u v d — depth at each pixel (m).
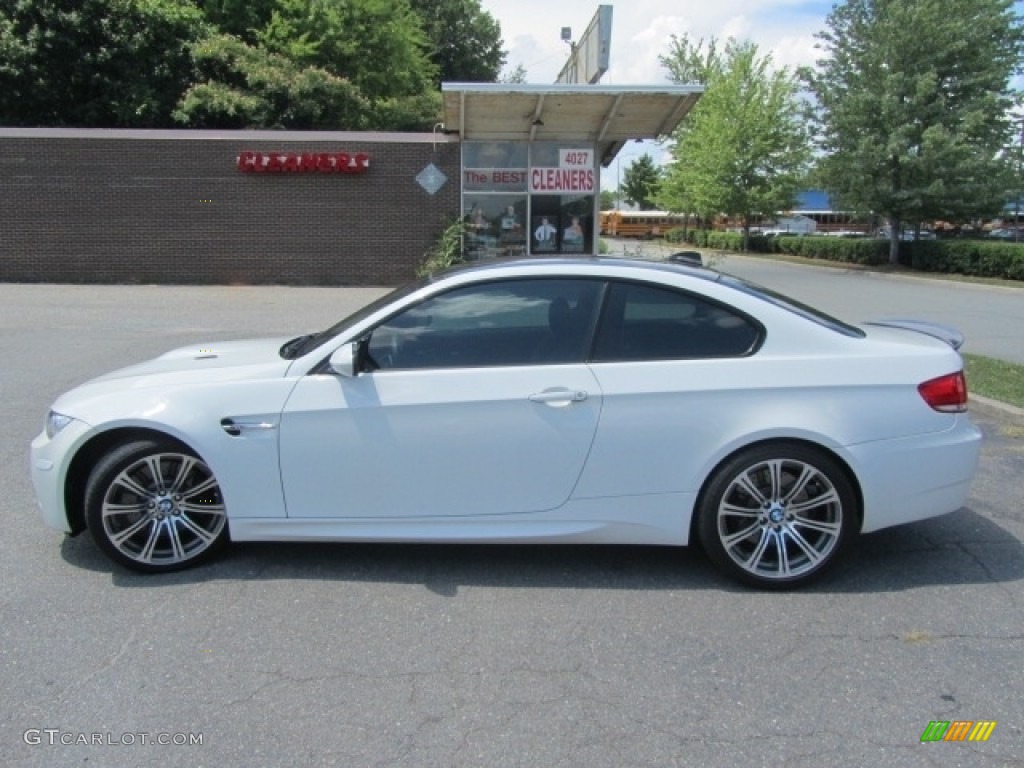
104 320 13.14
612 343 3.98
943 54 26.42
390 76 28.50
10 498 5.15
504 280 4.07
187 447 4.01
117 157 18.70
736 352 3.98
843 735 2.85
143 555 4.07
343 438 3.93
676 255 5.12
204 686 3.12
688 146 44.56
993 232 44.09
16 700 3.02
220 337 11.52
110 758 2.71
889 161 27.50
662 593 3.95
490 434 3.90
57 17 21.55
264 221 19.12
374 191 19.16
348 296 17.23
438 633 3.54
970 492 5.39
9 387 8.21
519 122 17.88
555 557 4.36
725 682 3.17
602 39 18.19
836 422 3.88
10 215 18.73
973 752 2.76
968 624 3.65
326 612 3.72
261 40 25.70
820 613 3.75
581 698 3.06
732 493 3.94
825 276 27.28
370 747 2.77
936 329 4.82
